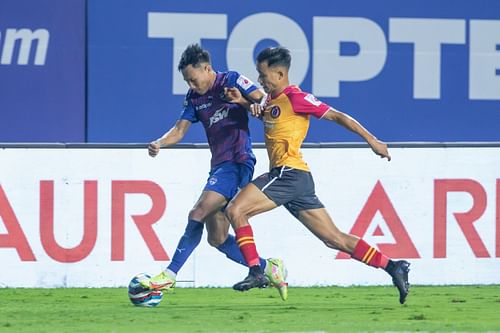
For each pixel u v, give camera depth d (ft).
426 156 114.21
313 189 85.66
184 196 111.14
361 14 143.64
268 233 111.75
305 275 112.47
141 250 110.83
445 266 114.83
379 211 113.80
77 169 109.81
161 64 140.05
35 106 138.72
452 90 145.79
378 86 144.25
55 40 138.92
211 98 89.66
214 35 140.67
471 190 115.03
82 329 74.38
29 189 109.19
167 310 88.22
